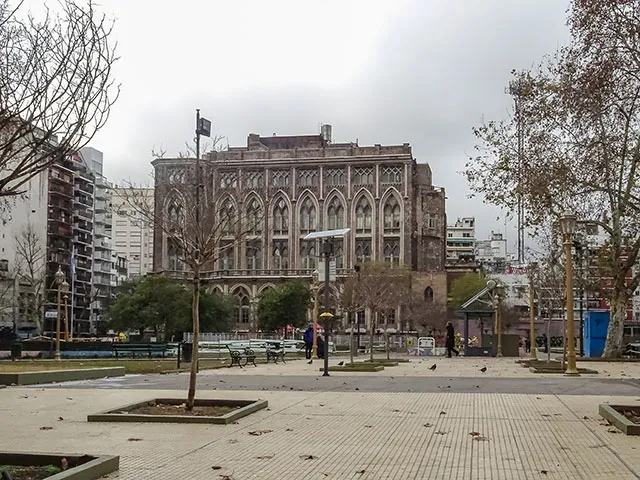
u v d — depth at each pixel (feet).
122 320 253.24
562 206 126.31
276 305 309.83
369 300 238.68
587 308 240.94
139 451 36.81
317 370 107.14
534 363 120.26
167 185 157.89
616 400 59.98
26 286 343.05
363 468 32.89
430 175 392.06
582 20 65.41
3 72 34.35
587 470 32.30
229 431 43.39
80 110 33.53
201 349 172.14
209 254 59.62
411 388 72.38
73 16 43.34
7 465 31.99
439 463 34.01
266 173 375.45
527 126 121.80
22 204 347.77
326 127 417.90
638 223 139.33
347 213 369.91
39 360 149.89
